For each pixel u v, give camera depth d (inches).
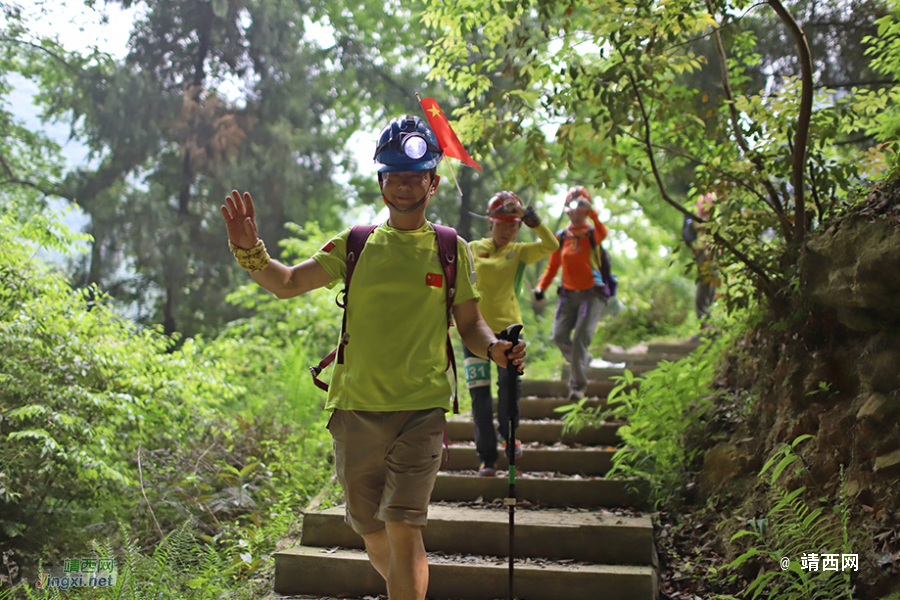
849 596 118.6
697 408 203.3
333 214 780.6
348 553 163.3
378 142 118.0
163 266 617.3
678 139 221.1
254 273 107.1
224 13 647.1
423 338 114.3
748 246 193.9
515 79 197.9
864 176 189.6
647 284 545.3
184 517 203.3
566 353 259.1
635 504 186.4
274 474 236.8
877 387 148.0
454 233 120.4
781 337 182.9
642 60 184.7
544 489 190.2
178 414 252.8
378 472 114.7
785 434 167.3
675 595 151.0
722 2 177.2
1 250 224.5
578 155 203.5
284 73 682.8
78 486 217.9
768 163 189.2
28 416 202.4
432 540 168.6
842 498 128.7
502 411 196.4
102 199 616.7
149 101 633.0
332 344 406.9
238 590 157.4
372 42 692.1
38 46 638.5
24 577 186.1
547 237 196.4
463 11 200.7
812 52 309.0
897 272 138.1
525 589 151.2
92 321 246.1
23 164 689.6
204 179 668.1
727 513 169.6
